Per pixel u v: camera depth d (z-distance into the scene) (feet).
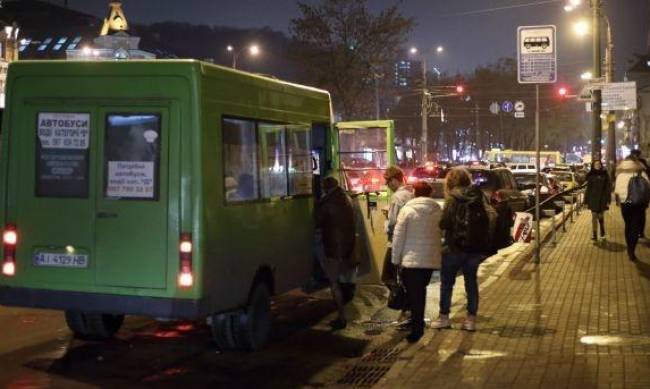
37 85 26.11
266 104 29.14
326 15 140.05
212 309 25.13
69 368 26.23
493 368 24.12
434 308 36.40
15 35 155.12
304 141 32.68
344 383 24.84
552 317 31.48
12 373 25.52
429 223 28.66
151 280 24.91
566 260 48.70
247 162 27.53
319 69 140.67
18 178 26.30
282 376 25.64
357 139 40.73
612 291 36.99
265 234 28.68
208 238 24.84
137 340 30.53
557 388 21.56
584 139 384.27
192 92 24.59
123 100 25.21
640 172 47.60
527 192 94.68
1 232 26.50
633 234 47.83
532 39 44.09
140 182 25.07
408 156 278.67
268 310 29.45
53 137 25.93
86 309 25.64
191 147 24.59
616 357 24.64
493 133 305.12
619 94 64.90
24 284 26.22
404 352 27.07
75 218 25.68
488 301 35.53
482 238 29.12
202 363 27.22
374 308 37.60
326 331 32.35
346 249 32.27
